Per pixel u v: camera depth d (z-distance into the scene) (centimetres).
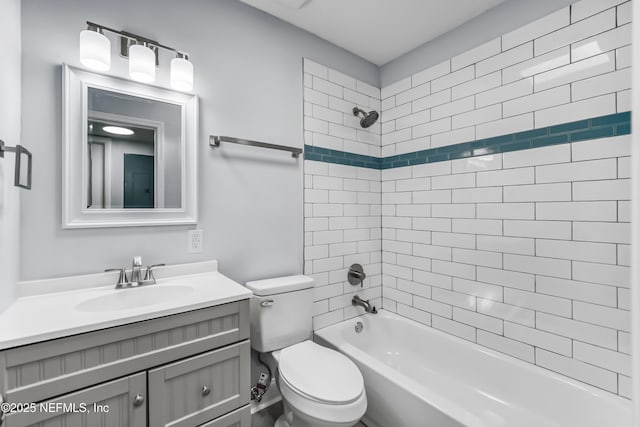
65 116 120
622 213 130
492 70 175
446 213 200
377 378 156
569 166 145
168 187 146
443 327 202
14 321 91
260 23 179
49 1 118
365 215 234
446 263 200
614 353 132
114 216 132
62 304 107
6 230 101
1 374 78
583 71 140
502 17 170
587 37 139
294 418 141
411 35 204
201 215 157
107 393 93
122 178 134
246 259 173
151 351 101
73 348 88
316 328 205
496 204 173
